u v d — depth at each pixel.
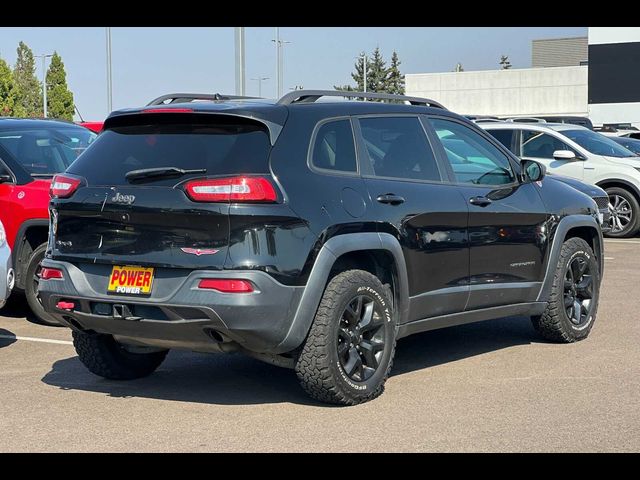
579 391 6.32
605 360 7.25
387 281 6.33
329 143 6.04
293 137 5.80
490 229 7.00
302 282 5.59
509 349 7.69
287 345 5.63
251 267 5.42
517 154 16.48
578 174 16.31
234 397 6.25
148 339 5.79
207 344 5.64
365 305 6.02
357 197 5.99
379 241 6.04
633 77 46.56
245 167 5.56
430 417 5.72
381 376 6.11
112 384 6.63
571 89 53.25
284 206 5.55
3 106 75.38
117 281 5.71
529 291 7.46
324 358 5.73
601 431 5.43
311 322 5.69
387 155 6.42
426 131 6.81
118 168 5.89
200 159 5.67
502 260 7.14
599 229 8.20
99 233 5.81
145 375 6.83
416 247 6.35
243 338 5.50
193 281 5.46
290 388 6.49
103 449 5.17
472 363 7.20
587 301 7.98
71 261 5.92
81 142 9.84
